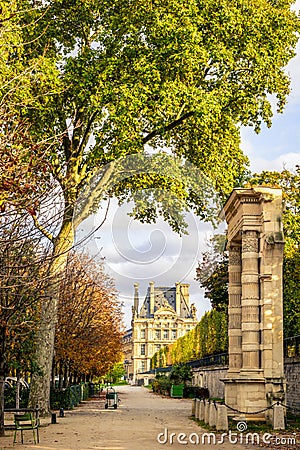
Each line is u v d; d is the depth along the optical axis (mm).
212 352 57281
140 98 27359
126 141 27594
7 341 21578
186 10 28016
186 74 28797
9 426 19484
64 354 37875
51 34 29828
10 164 12023
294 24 31312
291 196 41219
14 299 19422
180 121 31078
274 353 26047
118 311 49844
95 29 31969
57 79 27094
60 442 19203
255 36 30031
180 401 48438
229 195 29297
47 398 29547
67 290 35312
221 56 28984
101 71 28594
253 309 26797
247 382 25906
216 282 41031
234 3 29781
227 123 31625
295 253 37219
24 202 13023
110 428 23609
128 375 103562
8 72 22609
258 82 30797
